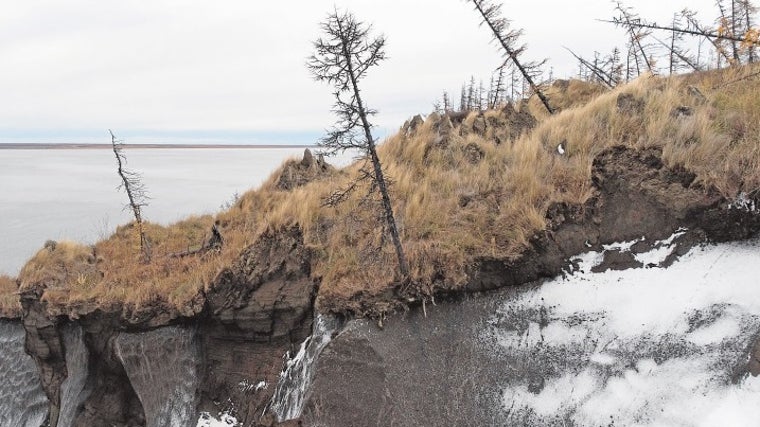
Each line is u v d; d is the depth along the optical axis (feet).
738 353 21.56
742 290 22.98
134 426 39.50
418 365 27.35
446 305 29.12
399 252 29.37
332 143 26.61
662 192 26.94
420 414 25.95
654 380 22.77
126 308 38.58
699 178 26.09
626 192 27.91
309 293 33.83
